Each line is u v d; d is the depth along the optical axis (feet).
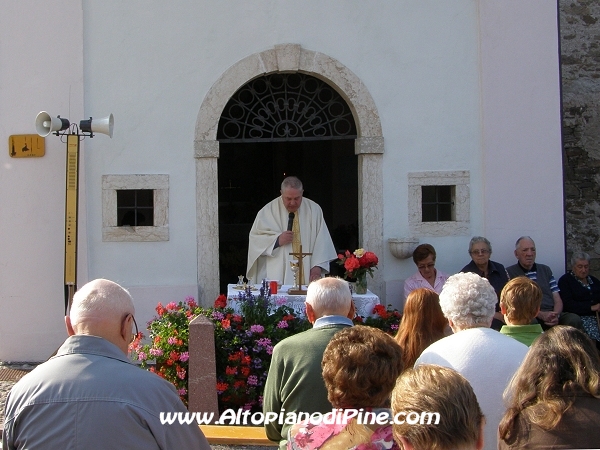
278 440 10.27
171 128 23.12
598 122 32.55
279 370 10.05
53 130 20.99
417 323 12.01
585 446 7.30
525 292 11.20
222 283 33.04
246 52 23.30
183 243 23.13
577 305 23.29
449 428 5.83
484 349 9.47
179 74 23.12
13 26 22.70
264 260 22.91
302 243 22.71
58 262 22.72
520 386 7.86
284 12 23.36
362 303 19.88
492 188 23.67
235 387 17.01
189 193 23.18
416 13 23.62
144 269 23.00
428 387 6.03
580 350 7.72
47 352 22.67
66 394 7.50
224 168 39.34
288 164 39.32
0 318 22.74
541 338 8.02
